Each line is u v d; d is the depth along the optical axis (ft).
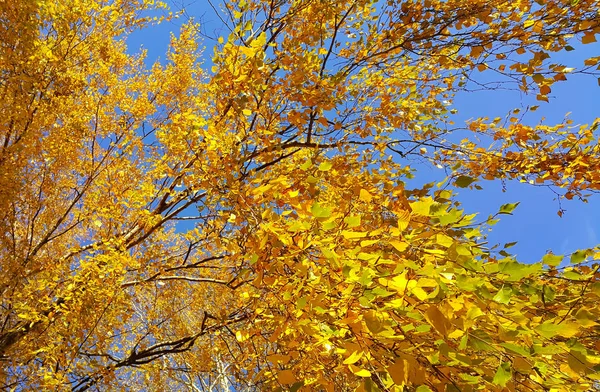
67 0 12.88
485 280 4.33
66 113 13.37
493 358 4.49
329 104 9.61
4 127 11.57
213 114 9.91
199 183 8.04
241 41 8.39
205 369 12.60
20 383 9.53
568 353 3.90
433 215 4.31
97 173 12.94
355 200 6.17
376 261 4.50
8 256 11.14
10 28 11.39
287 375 4.63
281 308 5.88
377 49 11.49
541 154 10.07
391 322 4.27
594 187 9.18
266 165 9.43
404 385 4.11
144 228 12.19
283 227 5.38
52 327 10.28
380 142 11.12
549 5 8.84
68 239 15.05
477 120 10.85
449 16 10.09
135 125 13.58
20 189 11.68
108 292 9.62
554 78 8.79
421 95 11.78
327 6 10.93
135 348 11.36
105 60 15.42
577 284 5.16
